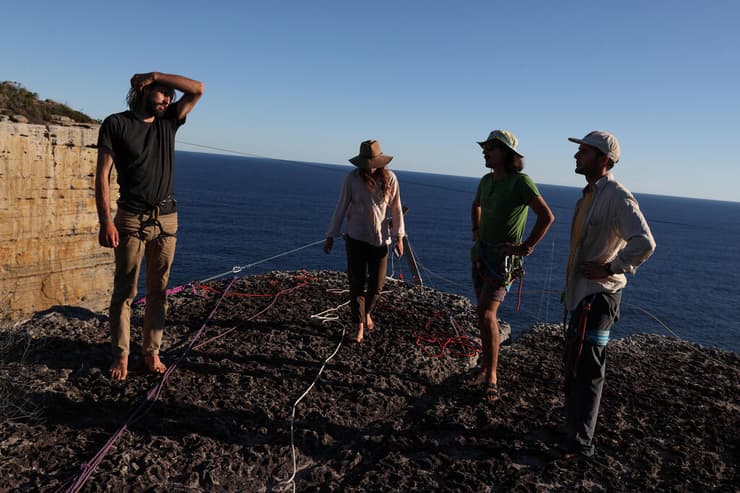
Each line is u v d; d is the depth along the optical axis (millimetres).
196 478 3184
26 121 19109
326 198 186500
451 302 7281
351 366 4961
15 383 4117
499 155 4363
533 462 3576
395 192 5527
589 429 3539
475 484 3246
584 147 3529
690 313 61656
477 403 4395
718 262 109875
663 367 5469
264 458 3436
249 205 139500
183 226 93438
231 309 6363
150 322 4469
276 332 5703
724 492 3303
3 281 18328
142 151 3979
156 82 3986
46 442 3463
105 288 21719
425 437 3775
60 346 4922
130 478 3119
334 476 3305
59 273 19938
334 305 6766
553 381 4988
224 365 4777
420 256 82812
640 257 3186
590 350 3473
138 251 4168
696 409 4465
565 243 107000
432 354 5402
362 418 4070
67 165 19672
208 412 3949
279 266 68188
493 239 4457
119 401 4027
